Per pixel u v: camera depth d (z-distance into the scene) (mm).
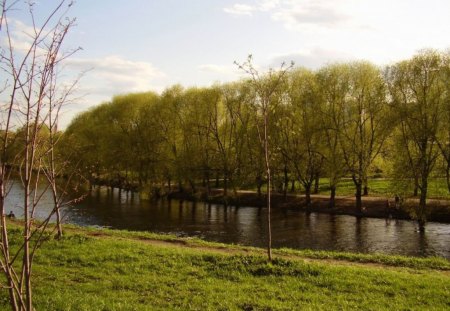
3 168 4688
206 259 18141
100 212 49938
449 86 40562
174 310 11703
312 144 53156
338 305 12727
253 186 61875
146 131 68438
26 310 4926
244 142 61406
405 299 13375
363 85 49094
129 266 16656
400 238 35562
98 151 68312
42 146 5223
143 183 70750
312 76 53406
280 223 43656
